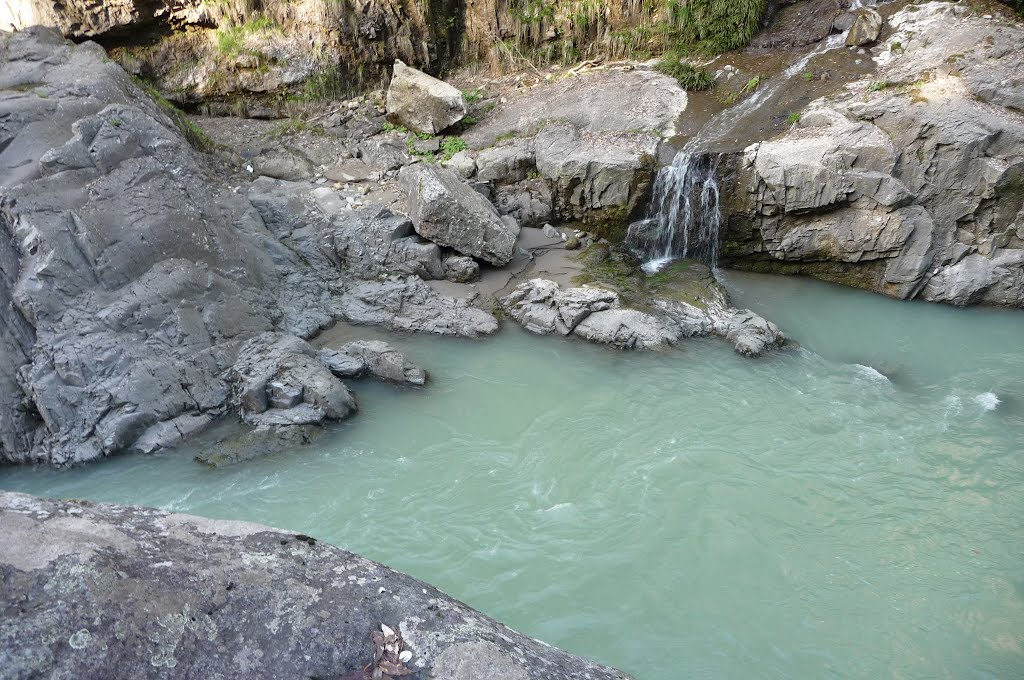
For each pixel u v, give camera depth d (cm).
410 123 1180
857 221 944
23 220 729
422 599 267
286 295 905
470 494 638
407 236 991
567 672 259
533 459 683
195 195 859
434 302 922
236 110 1295
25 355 719
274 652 234
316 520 607
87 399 702
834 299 969
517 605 521
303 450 696
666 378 802
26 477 669
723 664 477
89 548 240
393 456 690
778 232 995
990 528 589
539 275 973
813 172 927
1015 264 912
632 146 1041
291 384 736
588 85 1227
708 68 1209
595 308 891
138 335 742
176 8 1285
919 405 753
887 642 493
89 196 769
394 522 605
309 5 1273
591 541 581
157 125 859
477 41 1343
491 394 783
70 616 218
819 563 559
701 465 668
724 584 540
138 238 776
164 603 232
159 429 713
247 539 276
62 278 726
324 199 1037
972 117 907
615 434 715
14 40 902
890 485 639
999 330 891
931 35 1055
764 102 1092
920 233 926
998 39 995
